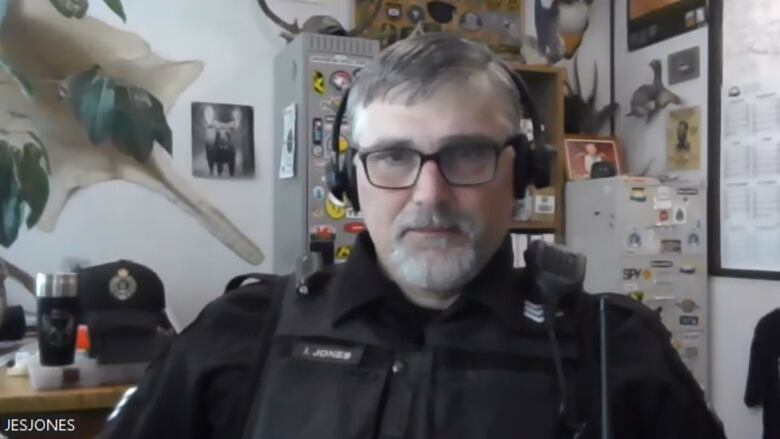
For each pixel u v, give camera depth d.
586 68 2.99
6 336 1.96
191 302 2.41
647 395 0.79
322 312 0.83
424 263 0.74
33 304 2.21
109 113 2.28
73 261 2.27
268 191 2.52
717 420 0.85
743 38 2.44
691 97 2.65
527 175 0.81
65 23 2.26
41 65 2.24
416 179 0.73
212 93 2.44
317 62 2.17
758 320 2.37
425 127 0.72
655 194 2.45
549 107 2.70
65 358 1.53
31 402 1.43
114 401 1.48
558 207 2.67
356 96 0.77
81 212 2.28
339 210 2.18
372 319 0.81
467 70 0.73
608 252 2.46
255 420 0.79
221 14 2.46
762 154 2.37
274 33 2.52
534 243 0.87
